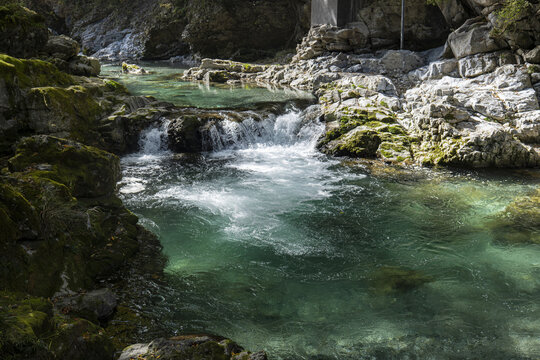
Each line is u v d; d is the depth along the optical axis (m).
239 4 29.34
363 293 6.53
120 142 12.70
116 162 8.14
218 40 30.41
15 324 3.91
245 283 6.73
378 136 12.84
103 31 36.69
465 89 14.23
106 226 7.27
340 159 12.45
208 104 15.97
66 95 11.13
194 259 7.35
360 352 5.33
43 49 16.42
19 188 6.12
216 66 23.89
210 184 10.59
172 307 6.07
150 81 21.97
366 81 16.58
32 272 5.34
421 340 5.54
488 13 16.50
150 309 5.97
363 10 21.56
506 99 13.17
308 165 11.98
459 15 18.42
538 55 14.78
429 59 19.12
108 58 34.06
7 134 9.44
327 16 22.03
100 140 12.13
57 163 7.29
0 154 8.80
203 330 5.65
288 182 10.75
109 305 5.75
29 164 7.05
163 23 32.59
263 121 13.98
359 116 13.85
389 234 8.27
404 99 15.20
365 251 7.71
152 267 6.95
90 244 6.62
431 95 13.98
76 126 11.33
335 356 5.27
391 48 21.64
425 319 5.94
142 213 8.95
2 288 4.87
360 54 21.42
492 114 12.75
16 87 9.79
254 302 6.29
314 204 9.52
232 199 9.73
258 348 5.39
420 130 12.82
